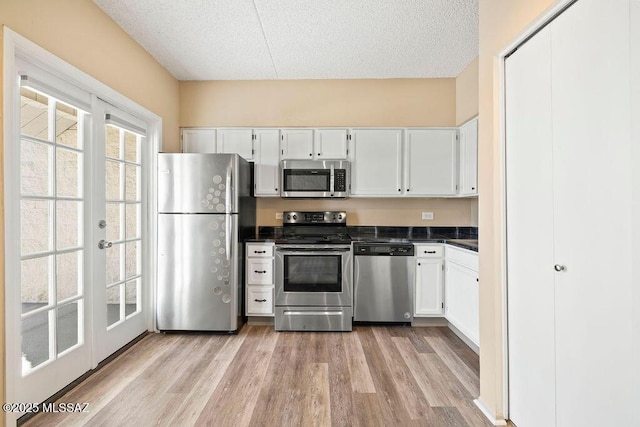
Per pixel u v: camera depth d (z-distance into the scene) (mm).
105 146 2365
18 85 1646
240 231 3064
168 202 2924
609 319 1117
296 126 3574
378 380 2127
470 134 3146
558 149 1342
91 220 2203
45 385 1821
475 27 2545
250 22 2475
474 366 2330
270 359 2438
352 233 3695
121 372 2230
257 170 3459
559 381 1350
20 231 1627
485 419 1739
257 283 3189
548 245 1407
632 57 1027
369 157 3443
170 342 2775
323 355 2508
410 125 3566
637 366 1023
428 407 1839
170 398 1913
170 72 3348
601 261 1146
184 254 2932
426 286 3139
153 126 3021
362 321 3166
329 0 2217
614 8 1084
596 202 1163
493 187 1744
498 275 1726
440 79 3562
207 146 3490
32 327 1774
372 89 3572
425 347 2668
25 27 1649
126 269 2682
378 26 2537
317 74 3443
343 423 1699
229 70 3332
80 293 2125
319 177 3334
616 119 1083
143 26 2510
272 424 1686
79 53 2049
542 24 1418
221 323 2941
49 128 1884
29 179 1758
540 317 1462
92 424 1678
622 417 1074
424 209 3697
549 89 1391
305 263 3084
